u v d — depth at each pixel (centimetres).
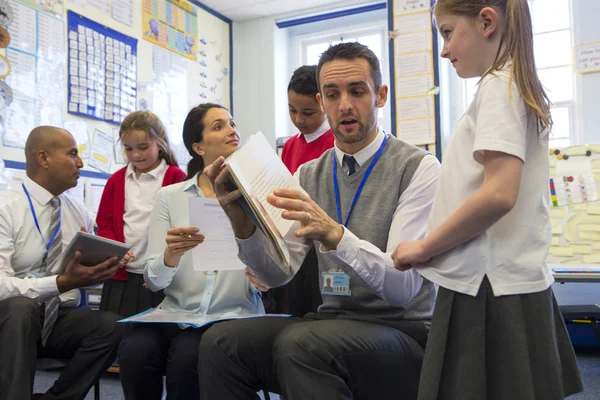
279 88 438
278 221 115
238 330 120
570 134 351
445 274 91
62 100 294
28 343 146
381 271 112
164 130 231
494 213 82
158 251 171
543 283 86
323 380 102
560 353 92
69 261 156
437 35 327
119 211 220
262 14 432
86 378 160
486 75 89
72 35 301
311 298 152
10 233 174
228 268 147
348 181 133
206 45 418
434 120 328
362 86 124
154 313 156
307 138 214
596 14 336
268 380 121
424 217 122
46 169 184
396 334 112
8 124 262
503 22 89
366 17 420
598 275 251
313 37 441
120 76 335
